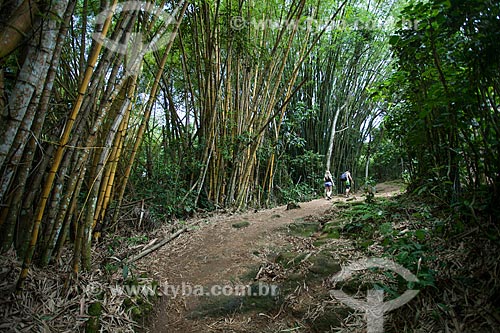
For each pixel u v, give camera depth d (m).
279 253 2.90
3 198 2.01
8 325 1.64
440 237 2.24
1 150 1.70
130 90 2.72
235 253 3.03
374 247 2.44
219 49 5.06
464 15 1.71
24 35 1.67
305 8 6.37
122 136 3.23
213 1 5.03
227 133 5.49
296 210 4.30
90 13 3.27
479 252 1.85
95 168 2.53
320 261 2.46
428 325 1.60
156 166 5.13
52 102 2.77
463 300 1.64
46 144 2.42
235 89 5.54
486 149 1.95
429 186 2.99
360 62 8.73
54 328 1.76
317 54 7.96
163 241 3.45
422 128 2.87
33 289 1.92
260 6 5.53
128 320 2.04
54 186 2.26
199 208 4.93
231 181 5.38
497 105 1.94
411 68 2.43
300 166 8.69
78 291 2.09
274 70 6.06
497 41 1.60
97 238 3.19
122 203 4.20
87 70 1.94
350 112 9.66
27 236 2.15
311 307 2.07
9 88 1.99
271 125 6.87
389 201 3.39
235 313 2.19
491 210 1.94
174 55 5.30
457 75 1.99
